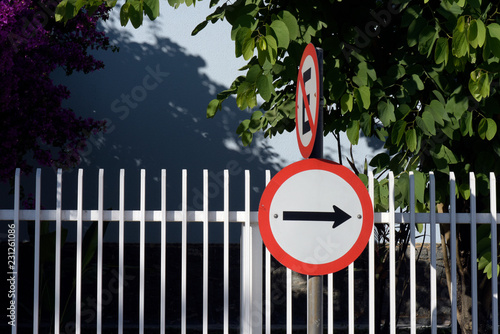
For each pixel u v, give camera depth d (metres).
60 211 4.14
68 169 8.09
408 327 7.93
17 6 6.84
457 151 4.70
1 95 6.77
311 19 4.27
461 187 4.55
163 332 4.14
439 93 4.29
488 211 4.70
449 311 8.15
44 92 7.54
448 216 4.28
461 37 3.68
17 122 7.35
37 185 4.14
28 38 7.00
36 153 7.64
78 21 7.66
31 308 8.05
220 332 7.89
